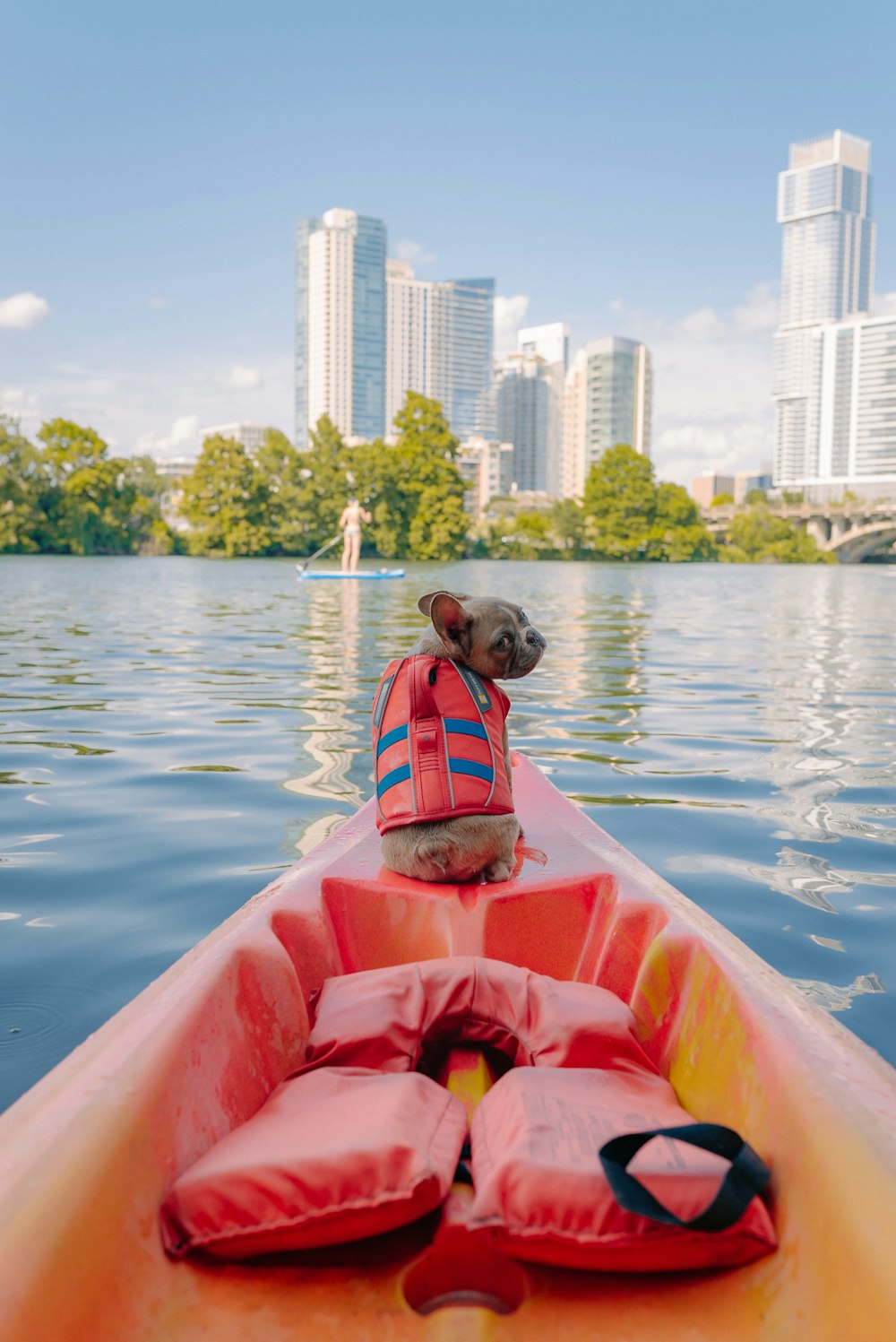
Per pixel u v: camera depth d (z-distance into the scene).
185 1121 1.65
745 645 13.56
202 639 13.37
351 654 11.64
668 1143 1.48
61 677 9.58
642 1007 2.31
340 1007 2.06
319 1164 1.43
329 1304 1.41
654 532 82.38
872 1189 1.34
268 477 67.19
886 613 20.59
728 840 4.50
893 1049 2.61
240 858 4.18
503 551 75.88
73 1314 1.24
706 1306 1.40
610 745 6.62
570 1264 1.43
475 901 2.66
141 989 2.95
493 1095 1.71
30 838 4.45
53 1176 1.35
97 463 63.94
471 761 2.77
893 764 6.06
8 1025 2.71
